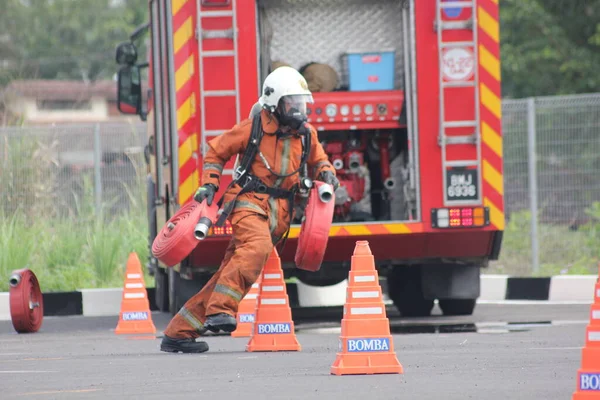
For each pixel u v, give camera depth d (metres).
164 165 32.56
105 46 154.38
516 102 44.09
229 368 20.36
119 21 150.12
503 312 33.97
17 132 45.22
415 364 20.31
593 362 14.80
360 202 31.53
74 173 45.81
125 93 39.50
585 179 44.34
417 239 29.56
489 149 29.48
